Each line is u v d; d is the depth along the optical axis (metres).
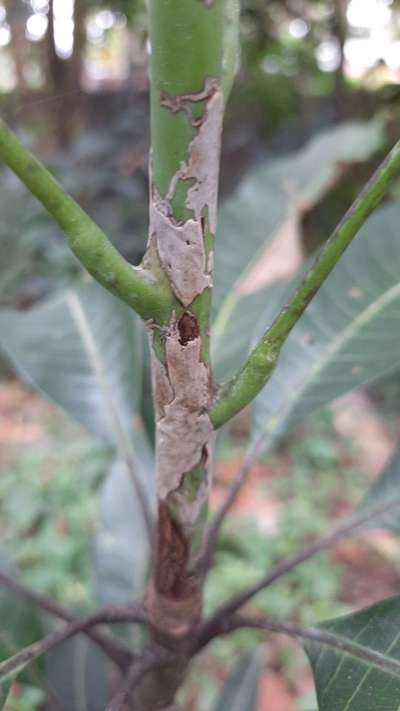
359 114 0.73
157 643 0.13
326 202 0.70
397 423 0.66
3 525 0.51
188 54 0.08
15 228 0.76
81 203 0.71
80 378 0.19
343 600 0.48
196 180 0.09
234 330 0.19
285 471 0.59
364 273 0.18
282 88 0.87
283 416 0.16
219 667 0.41
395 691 0.11
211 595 0.44
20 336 0.19
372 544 0.52
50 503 0.51
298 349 0.17
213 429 0.10
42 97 0.94
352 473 0.59
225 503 0.14
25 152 0.07
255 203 0.22
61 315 0.20
